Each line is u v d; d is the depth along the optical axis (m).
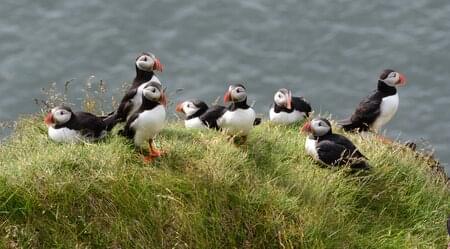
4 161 12.77
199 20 29.38
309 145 14.06
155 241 11.61
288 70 27.67
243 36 28.84
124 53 28.16
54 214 11.52
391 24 29.25
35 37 28.66
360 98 26.69
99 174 11.97
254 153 13.75
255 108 26.16
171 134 13.89
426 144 22.45
